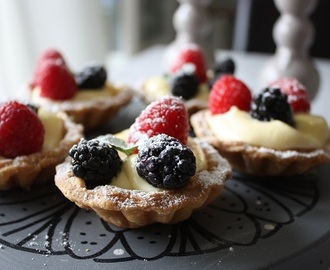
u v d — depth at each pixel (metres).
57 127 0.30
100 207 0.24
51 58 0.37
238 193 0.29
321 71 0.56
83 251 0.24
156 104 0.26
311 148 0.29
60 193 0.28
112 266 0.23
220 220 0.26
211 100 0.32
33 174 0.27
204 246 0.24
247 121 0.30
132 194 0.24
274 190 0.29
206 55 0.48
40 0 0.53
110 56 0.78
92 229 0.25
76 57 0.60
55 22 0.56
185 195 0.24
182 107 0.26
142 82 0.41
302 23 0.42
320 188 0.29
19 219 0.26
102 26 0.64
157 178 0.24
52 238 0.24
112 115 0.37
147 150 0.24
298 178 0.30
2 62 0.50
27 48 0.52
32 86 0.37
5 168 0.27
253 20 0.64
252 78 0.52
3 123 0.27
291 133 0.29
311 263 0.24
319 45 0.63
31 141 0.27
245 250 0.24
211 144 0.30
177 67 0.40
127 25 0.77
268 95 0.30
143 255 0.23
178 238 0.25
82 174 0.24
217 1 0.87
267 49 0.64
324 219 0.26
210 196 0.25
